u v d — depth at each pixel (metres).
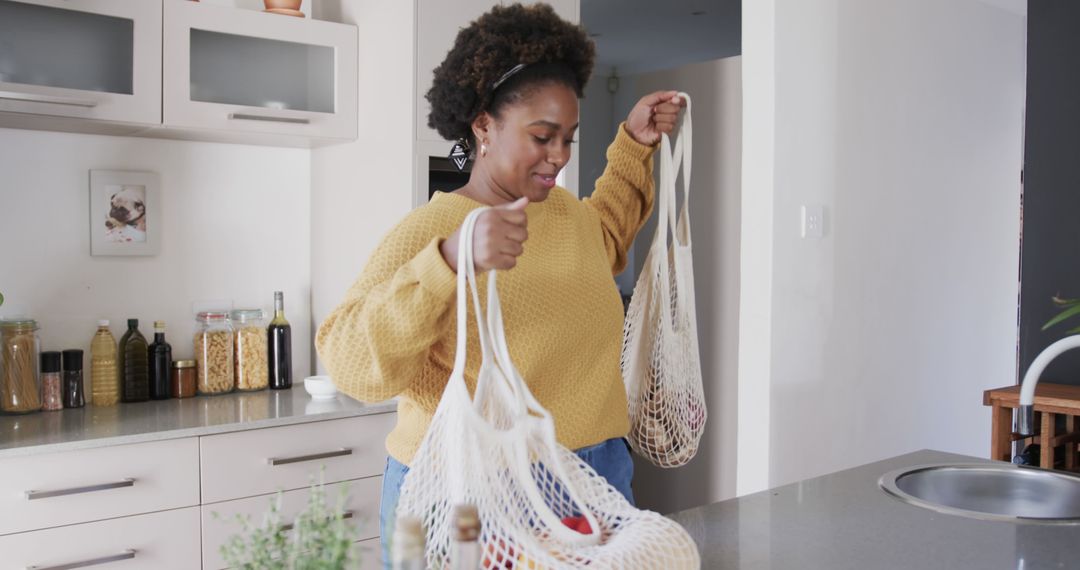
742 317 3.05
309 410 2.65
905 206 3.50
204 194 3.04
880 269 3.40
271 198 3.17
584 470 1.05
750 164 3.01
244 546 0.70
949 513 1.35
